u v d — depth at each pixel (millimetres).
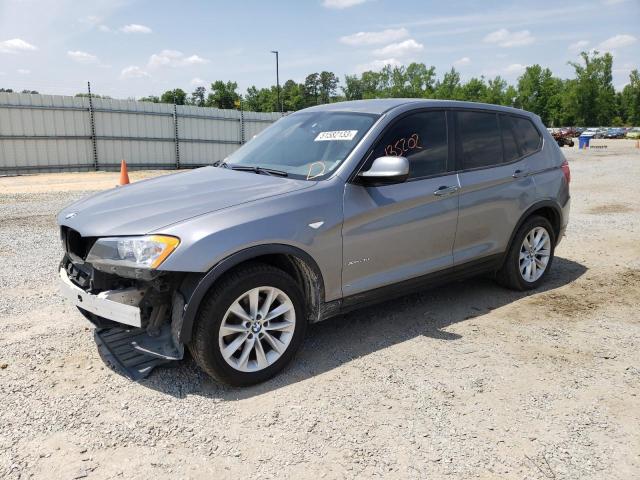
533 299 5125
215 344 3213
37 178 19094
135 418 3039
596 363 3770
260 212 3363
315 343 4078
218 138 26500
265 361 3445
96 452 2734
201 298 3123
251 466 2639
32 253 6863
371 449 2770
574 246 7359
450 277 4570
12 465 2619
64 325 4359
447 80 96250
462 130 4633
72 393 3301
